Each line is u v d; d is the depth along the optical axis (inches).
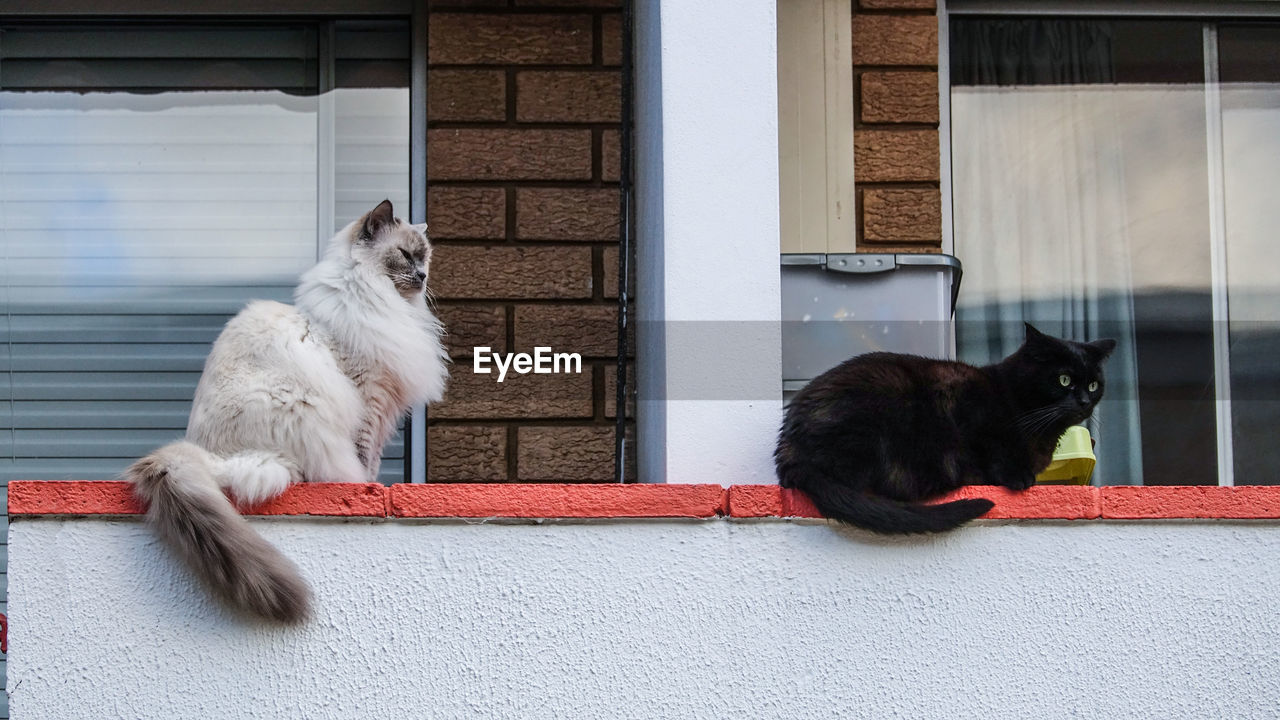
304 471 123.9
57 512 115.0
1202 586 120.9
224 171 184.2
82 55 184.2
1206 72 197.9
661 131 131.9
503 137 182.2
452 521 117.4
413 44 185.8
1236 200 196.4
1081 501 121.3
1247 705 119.4
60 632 114.0
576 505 117.8
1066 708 119.0
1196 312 194.2
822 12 189.2
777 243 130.3
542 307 180.9
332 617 115.8
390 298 139.5
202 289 182.2
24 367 179.9
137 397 180.2
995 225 193.8
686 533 118.6
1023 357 132.8
